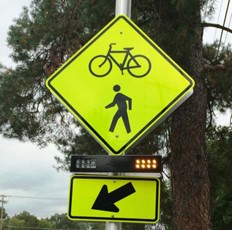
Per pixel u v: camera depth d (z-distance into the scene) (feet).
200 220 26.58
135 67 12.03
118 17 12.50
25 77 31.63
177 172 27.71
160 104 11.70
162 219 44.93
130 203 10.94
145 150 37.37
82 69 12.13
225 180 39.27
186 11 24.36
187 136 27.78
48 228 253.65
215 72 30.42
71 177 11.14
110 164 10.84
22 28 32.09
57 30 29.27
